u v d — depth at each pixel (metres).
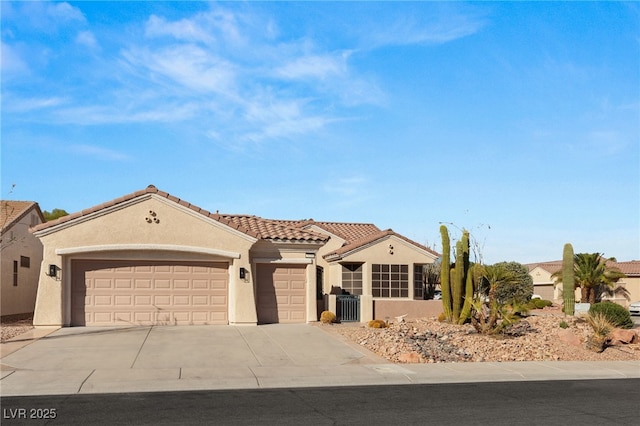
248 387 13.63
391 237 30.66
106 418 10.34
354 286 30.45
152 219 22.97
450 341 20.48
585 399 12.66
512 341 20.52
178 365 15.83
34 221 30.89
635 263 54.00
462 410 11.34
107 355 16.92
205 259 23.61
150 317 22.98
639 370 17.17
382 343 19.39
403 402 12.05
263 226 26.22
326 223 38.72
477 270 24.95
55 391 12.89
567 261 29.53
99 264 22.77
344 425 10.03
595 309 25.89
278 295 24.81
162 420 10.22
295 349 18.55
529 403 12.13
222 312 23.64
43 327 21.84
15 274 27.80
